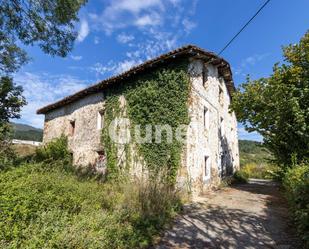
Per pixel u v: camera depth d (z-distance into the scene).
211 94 11.27
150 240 4.51
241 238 4.77
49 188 5.09
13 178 5.15
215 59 10.73
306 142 8.02
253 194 9.55
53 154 12.70
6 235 3.42
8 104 9.58
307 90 8.03
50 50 9.62
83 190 5.71
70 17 9.11
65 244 3.46
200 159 9.16
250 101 9.94
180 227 5.35
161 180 8.15
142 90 9.77
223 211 6.70
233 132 16.62
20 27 8.88
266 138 9.81
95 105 12.27
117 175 10.07
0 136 8.30
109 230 4.23
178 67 8.97
